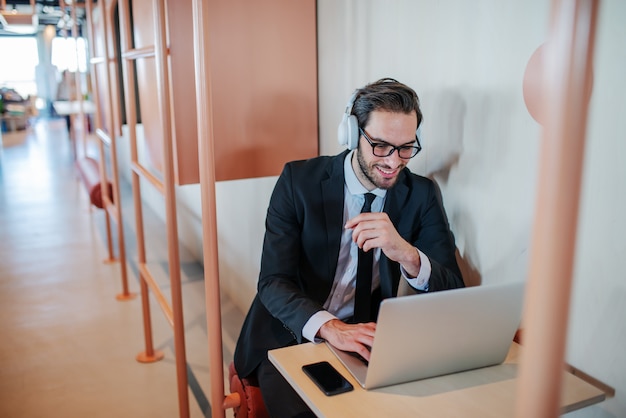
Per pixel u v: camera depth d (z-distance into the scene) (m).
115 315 3.40
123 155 7.85
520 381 0.53
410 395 1.16
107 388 2.59
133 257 4.51
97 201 4.34
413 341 1.15
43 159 9.73
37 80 18.05
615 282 1.21
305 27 2.16
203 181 1.65
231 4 2.01
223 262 3.63
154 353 2.89
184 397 2.16
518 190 1.44
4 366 2.79
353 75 2.03
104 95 3.73
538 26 1.31
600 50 1.17
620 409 1.24
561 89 0.47
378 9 1.86
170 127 1.93
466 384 1.21
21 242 4.95
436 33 1.64
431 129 1.73
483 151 1.54
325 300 1.74
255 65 2.09
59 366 2.79
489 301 1.17
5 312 3.45
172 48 1.93
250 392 1.75
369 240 1.46
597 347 1.28
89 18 3.94
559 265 0.50
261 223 2.88
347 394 1.16
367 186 1.66
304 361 1.31
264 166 2.19
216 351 1.77
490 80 1.48
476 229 1.61
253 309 1.85
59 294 3.74
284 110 2.18
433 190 1.68
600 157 1.21
